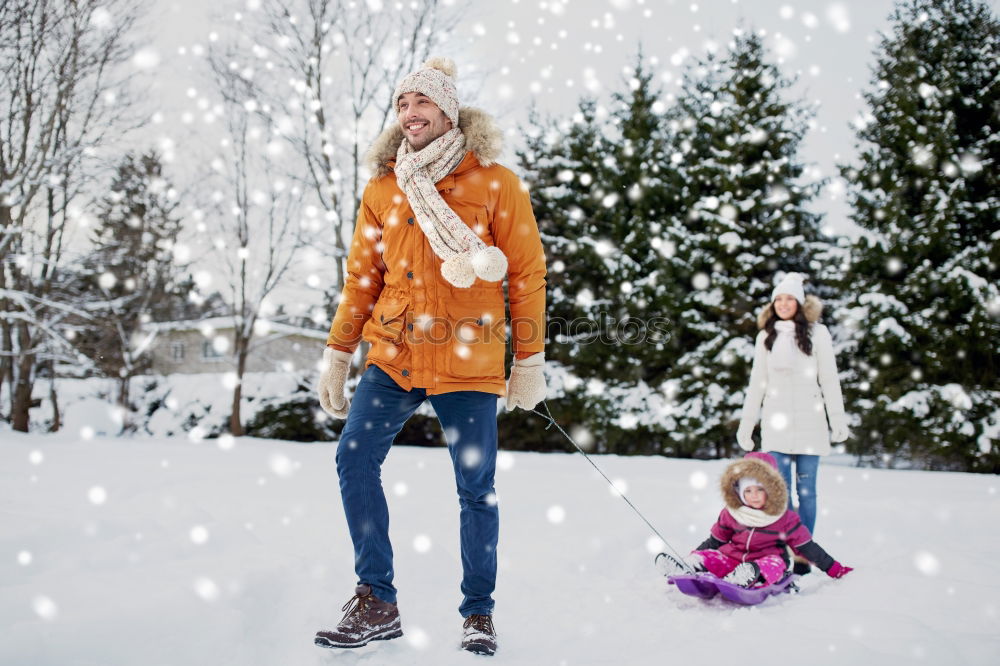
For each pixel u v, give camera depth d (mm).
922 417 9891
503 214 2107
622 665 1735
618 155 12812
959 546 3285
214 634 1742
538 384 2141
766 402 3553
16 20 9320
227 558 2336
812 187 12281
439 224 1977
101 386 15969
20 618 1711
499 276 1921
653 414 11320
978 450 9633
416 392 2055
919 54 11297
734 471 2830
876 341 10438
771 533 2748
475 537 1981
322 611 2076
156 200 12242
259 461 6109
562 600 2449
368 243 2219
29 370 12273
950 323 10281
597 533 3387
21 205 10141
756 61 12312
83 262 11070
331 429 14836
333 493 4055
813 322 3570
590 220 12938
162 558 2320
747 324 11305
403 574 2561
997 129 10906
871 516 4012
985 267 10164
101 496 2314
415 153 2057
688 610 2357
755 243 11695
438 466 5812
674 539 3479
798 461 3486
